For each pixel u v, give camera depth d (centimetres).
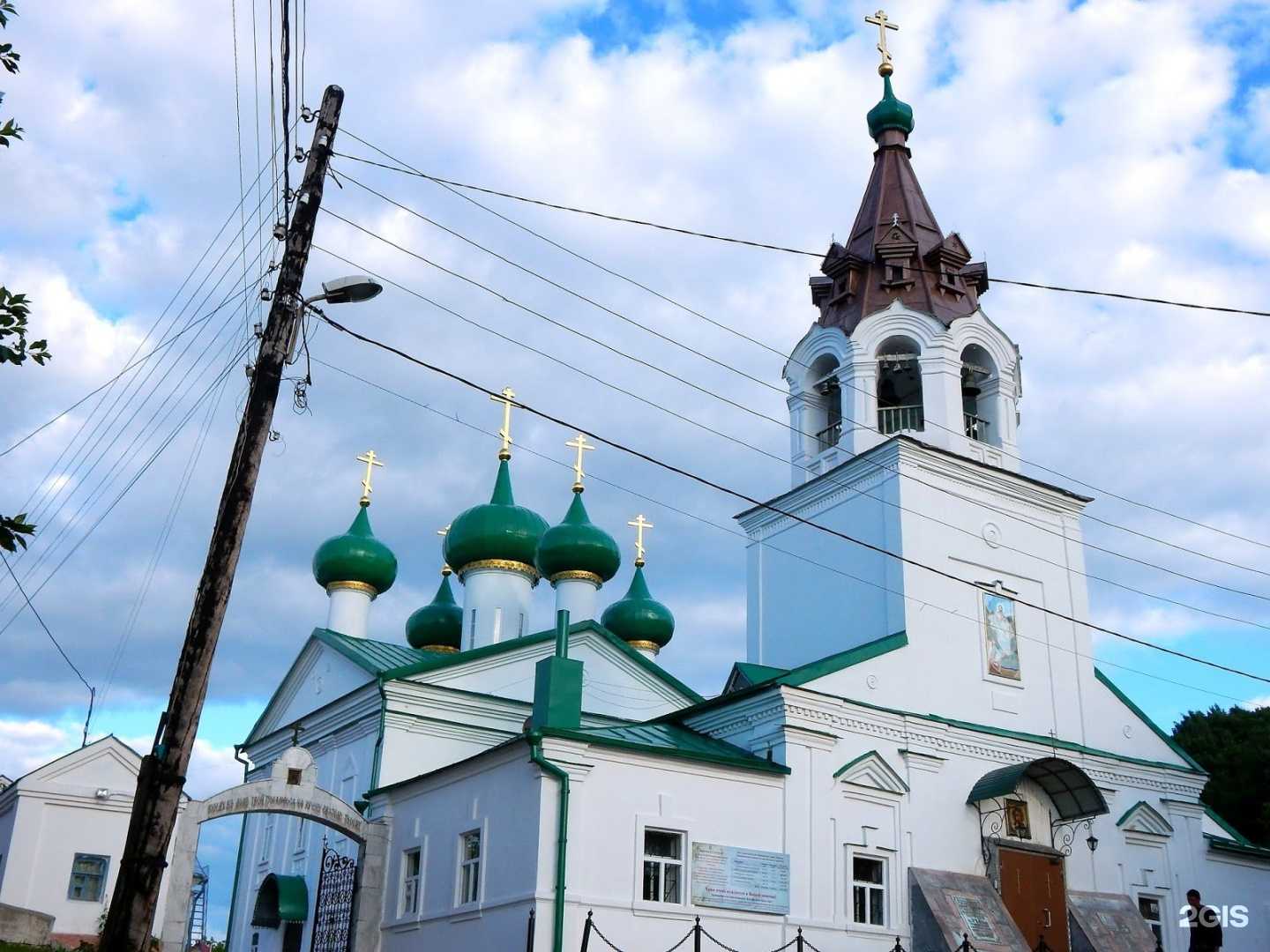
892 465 2969
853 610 2983
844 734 2609
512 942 2202
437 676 3231
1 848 3862
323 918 2889
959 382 3167
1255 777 4850
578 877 2217
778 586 3250
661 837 2362
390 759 3080
